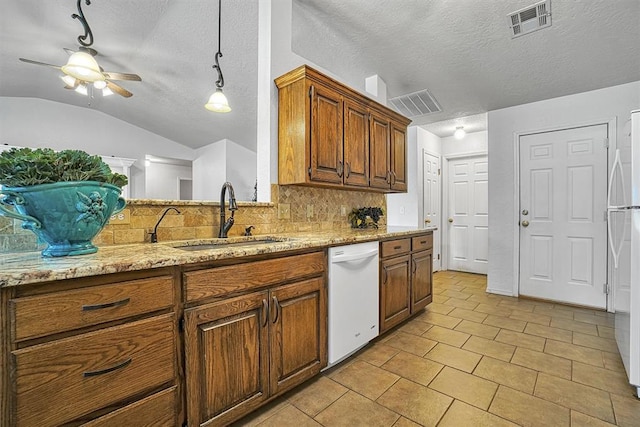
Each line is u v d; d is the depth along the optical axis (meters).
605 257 2.97
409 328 2.52
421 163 4.41
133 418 1.01
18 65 3.97
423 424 1.38
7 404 0.79
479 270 4.69
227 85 3.91
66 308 0.88
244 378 1.34
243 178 6.35
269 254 1.44
